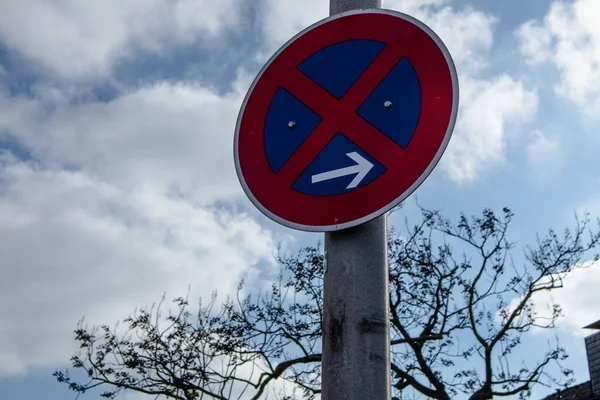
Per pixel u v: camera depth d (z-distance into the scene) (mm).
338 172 2920
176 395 8164
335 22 3244
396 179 2807
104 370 8258
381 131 2926
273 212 2990
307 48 3248
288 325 9438
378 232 2822
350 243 2773
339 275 2727
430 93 2916
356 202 2826
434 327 10297
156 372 8297
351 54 3141
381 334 2617
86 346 8352
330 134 3006
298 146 3057
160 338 8461
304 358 9227
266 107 3219
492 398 9922
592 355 14562
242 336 9031
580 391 14266
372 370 2539
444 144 2783
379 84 3027
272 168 3076
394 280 10445
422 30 3055
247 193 3098
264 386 8938
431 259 10477
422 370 9992
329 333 2646
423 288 10359
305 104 3127
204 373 8133
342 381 2529
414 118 2898
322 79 3146
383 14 3164
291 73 3227
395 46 3078
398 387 10000
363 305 2648
